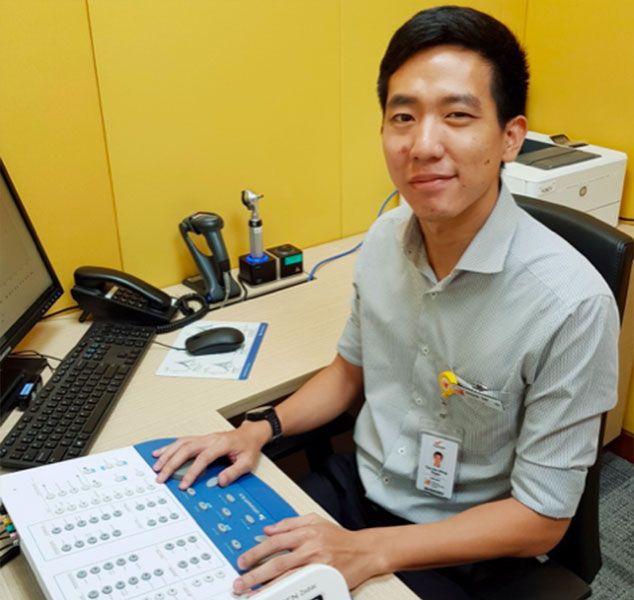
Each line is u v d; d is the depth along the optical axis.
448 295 1.03
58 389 1.21
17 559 0.88
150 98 1.57
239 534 0.85
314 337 1.47
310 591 0.67
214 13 1.59
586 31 2.08
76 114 1.48
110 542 0.81
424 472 1.09
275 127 1.79
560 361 0.93
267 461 1.06
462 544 0.91
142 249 1.68
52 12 1.39
